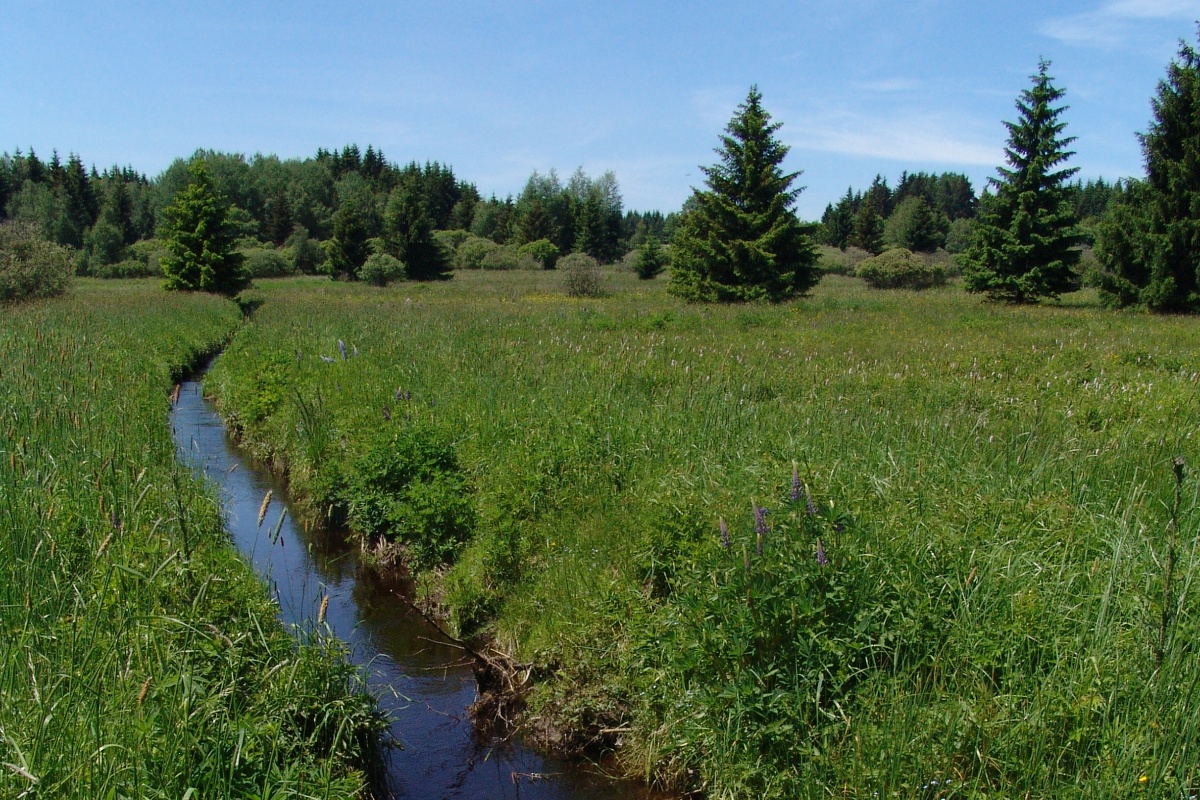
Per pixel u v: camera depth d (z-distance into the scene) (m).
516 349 14.05
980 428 7.90
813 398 9.20
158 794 3.23
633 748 4.88
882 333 19.66
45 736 3.31
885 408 8.91
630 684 5.14
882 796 3.62
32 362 9.50
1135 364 14.23
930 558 4.81
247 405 12.22
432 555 7.36
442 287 49.59
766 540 4.54
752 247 34.53
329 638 5.03
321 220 97.56
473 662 6.07
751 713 4.16
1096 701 3.72
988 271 37.09
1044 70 37.06
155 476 7.02
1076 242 37.06
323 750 4.48
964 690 4.04
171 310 25.56
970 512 5.36
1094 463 6.58
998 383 11.41
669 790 4.64
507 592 6.57
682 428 7.95
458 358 12.91
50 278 28.33
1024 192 35.94
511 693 5.59
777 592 4.24
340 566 7.79
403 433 8.34
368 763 4.78
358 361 13.23
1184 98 31.66
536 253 83.62
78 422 7.04
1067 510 5.41
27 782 3.06
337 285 53.31
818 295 39.38
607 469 7.30
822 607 4.16
